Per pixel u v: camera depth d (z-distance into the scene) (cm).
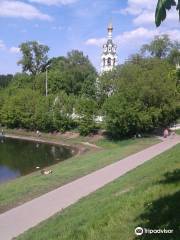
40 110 11100
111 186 3553
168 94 8612
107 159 5588
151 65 10125
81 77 14888
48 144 9950
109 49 13750
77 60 16150
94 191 3566
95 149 8419
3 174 6444
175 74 2142
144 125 8519
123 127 8575
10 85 15788
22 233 2511
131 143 7994
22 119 11762
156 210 1853
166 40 13788
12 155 8381
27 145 9888
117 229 1819
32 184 4131
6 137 11338
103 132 9538
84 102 9775
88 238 1831
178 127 9531
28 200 3444
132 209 2083
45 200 3397
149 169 3922
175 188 2248
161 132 9038
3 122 12769
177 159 3919
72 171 4784
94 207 2631
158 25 786
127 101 8594
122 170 4619
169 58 12662
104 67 13788
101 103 10362
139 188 2741
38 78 14738
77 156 7175
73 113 10575
